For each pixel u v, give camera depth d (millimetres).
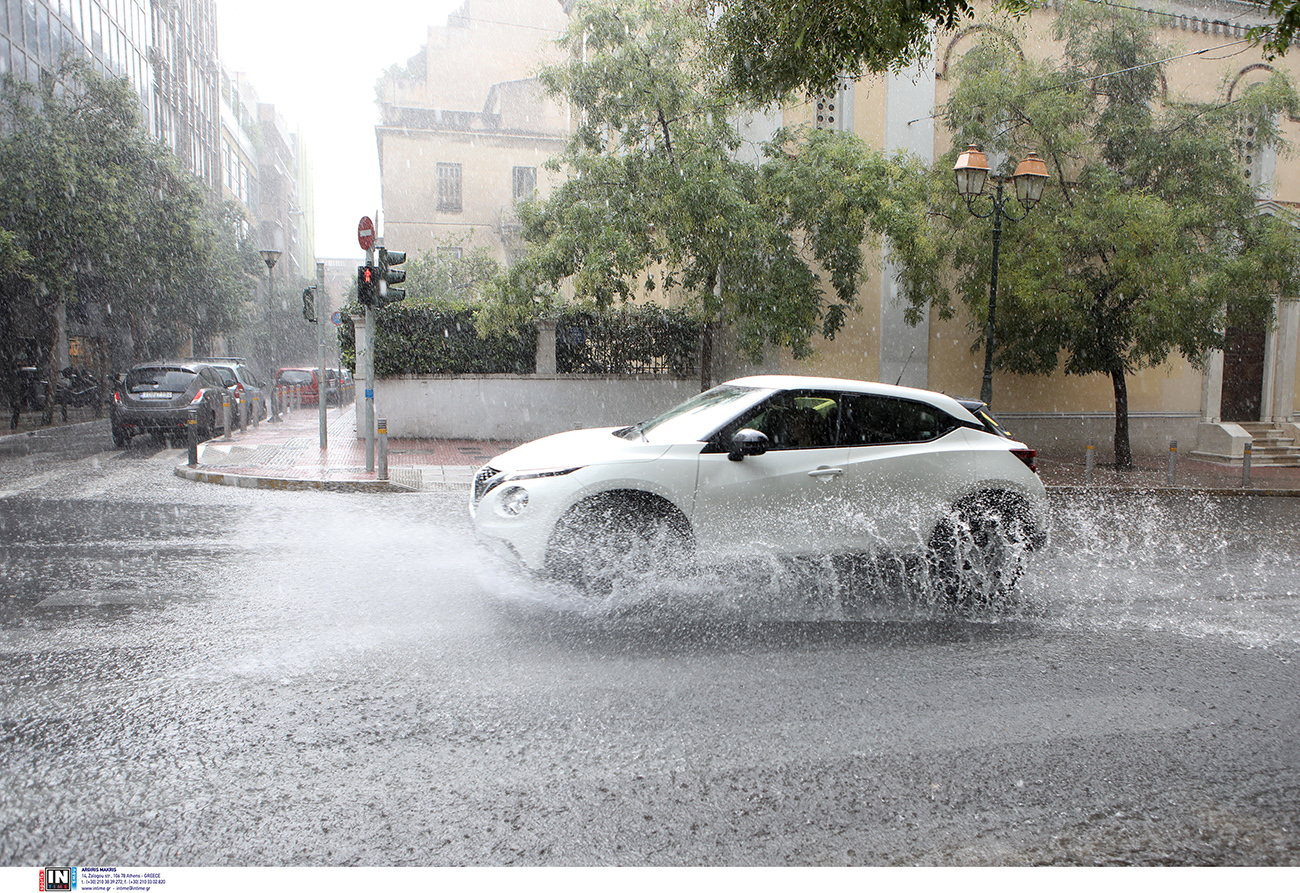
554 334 17000
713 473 5230
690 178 13164
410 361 16625
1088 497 12312
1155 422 18531
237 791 2900
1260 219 14445
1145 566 7203
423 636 4566
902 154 14922
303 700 3680
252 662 4129
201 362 16453
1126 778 3166
